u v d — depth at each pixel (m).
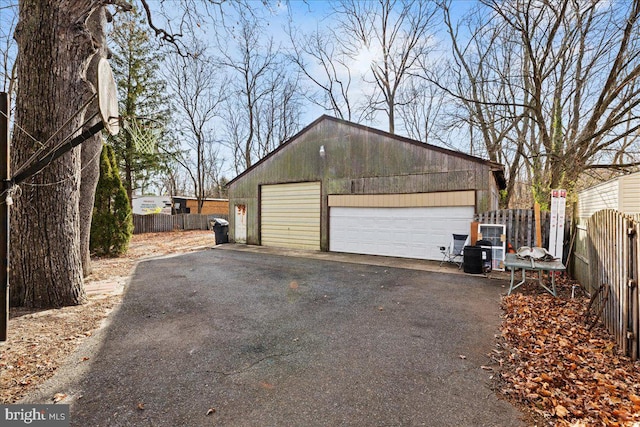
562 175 9.73
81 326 3.76
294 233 11.38
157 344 3.29
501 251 7.29
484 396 2.37
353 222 10.03
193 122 22.30
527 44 8.80
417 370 2.76
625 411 2.17
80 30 4.30
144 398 2.32
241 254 10.20
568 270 6.72
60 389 2.43
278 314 4.28
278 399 2.32
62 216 4.44
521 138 12.31
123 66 17.05
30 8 4.07
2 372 2.64
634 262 3.03
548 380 2.58
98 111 3.04
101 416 2.11
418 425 2.05
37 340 3.29
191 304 4.74
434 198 8.49
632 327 3.03
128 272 7.27
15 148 4.16
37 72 4.09
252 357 3.00
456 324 3.90
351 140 9.98
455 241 7.82
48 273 4.36
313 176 10.83
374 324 3.89
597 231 4.21
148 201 24.27
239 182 12.98
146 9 6.69
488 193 7.75
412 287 5.80
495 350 3.16
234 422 2.07
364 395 2.38
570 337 3.52
